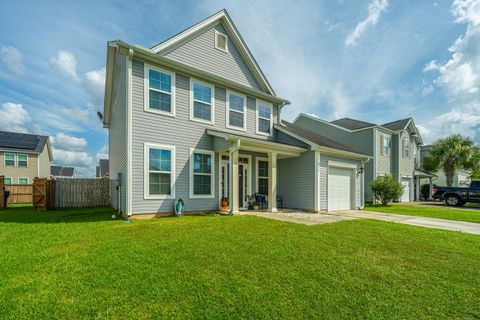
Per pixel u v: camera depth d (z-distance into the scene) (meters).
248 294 2.92
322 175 11.59
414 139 23.94
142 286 3.04
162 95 8.89
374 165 18.75
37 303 2.62
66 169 42.19
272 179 10.35
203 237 5.34
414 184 23.50
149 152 8.45
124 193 8.39
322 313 2.59
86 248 4.48
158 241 4.97
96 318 2.40
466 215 10.94
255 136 11.85
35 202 11.53
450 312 2.69
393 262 4.16
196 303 2.70
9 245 4.69
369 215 10.59
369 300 2.88
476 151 22.12
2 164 21.78
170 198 8.84
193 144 9.60
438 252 4.77
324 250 4.70
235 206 9.15
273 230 6.24
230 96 10.99
